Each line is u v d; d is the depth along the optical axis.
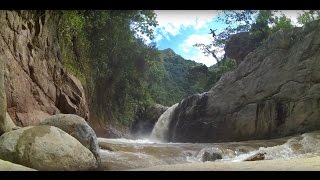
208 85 29.48
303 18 19.06
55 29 14.99
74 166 6.52
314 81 14.07
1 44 10.19
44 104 12.97
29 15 12.09
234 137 16.64
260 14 22.33
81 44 19.80
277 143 12.17
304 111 13.94
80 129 7.63
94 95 22.97
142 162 8.71
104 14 20.06
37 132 6.44
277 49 16.11
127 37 24.59
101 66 23.16
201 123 18.69
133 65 27.22
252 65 17.05
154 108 29.88
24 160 6.04
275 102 15.15
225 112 17.42
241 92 17.00
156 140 23.98
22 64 11.55
